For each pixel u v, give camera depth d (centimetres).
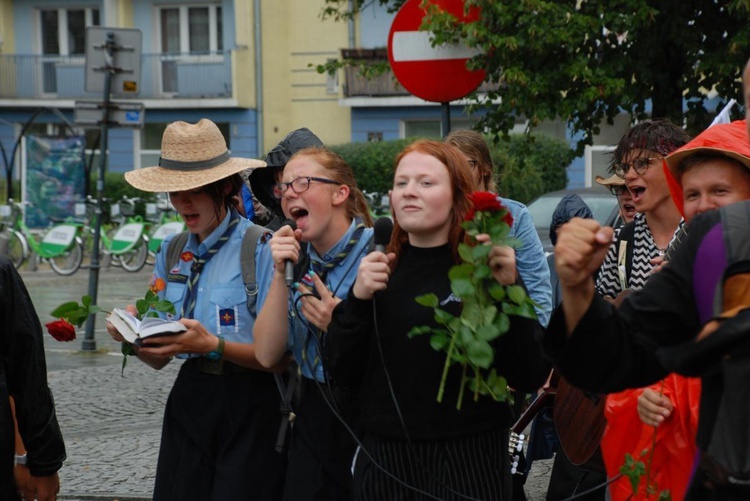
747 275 236
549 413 546
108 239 2344
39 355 401
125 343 432
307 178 410
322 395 406
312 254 421
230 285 431
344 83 3198
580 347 254
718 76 746
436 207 336
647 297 254
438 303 329
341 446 406
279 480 427
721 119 445
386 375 338
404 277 343
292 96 3359
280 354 402
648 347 257
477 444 339
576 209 596
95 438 810
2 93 3500
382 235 353
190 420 431
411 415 337
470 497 331
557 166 2572
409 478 343
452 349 306
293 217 415
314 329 408
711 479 246
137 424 859
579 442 452
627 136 453
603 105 802
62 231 2259
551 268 591
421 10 707
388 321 340
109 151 3472
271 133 3375
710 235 244
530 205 1298
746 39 721
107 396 973
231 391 427
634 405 389
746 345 235
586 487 484
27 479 416
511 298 301
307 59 3322
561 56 774
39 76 3494
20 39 3553
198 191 435
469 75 709
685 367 240
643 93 777
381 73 1171
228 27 3388
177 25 3447
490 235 302
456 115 3111
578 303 251
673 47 764
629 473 354
